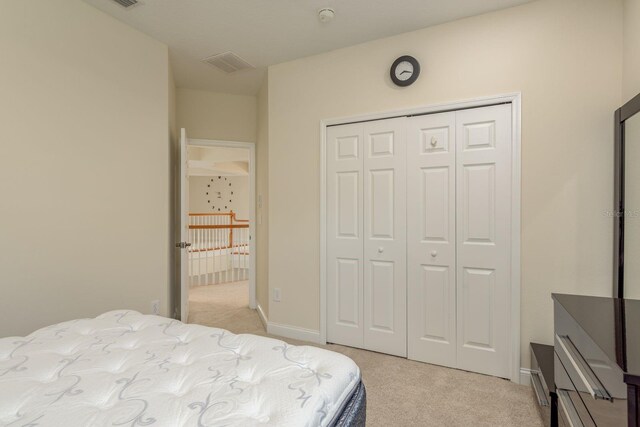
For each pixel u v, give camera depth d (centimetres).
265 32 258
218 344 120
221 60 303
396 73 253
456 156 237
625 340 99
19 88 193
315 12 232
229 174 844
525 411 187
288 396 86
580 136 205
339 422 92
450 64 238
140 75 259
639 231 171
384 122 262
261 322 350
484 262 229
